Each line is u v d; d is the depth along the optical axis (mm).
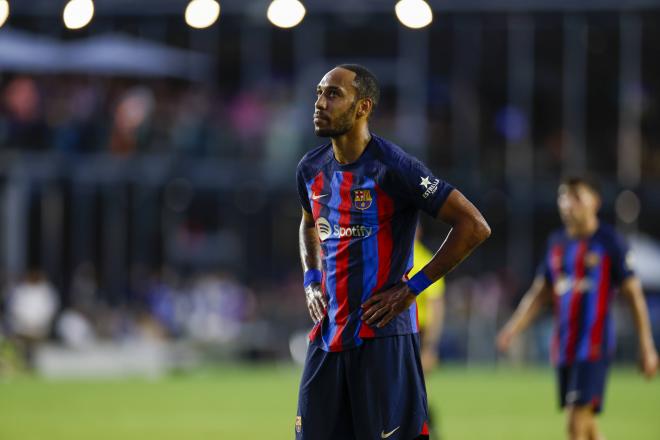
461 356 86125
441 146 101438
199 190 101500
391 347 21750
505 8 99688
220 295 87500
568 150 101812
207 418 50000
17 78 96688
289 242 102438
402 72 101062
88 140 98188
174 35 101500
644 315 32344
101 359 76938
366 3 99750
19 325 75062
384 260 21734
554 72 101625
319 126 21562
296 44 101875
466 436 44250
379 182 21594
